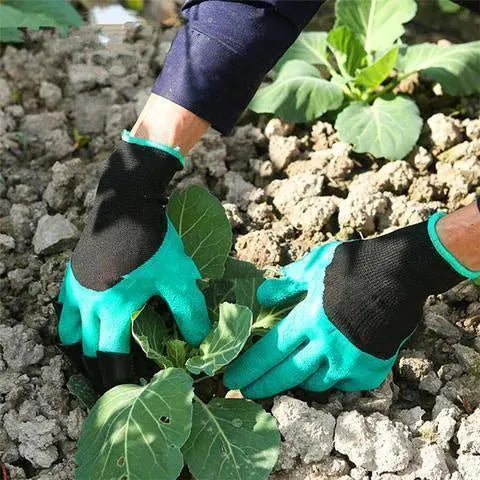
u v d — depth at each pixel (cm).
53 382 165
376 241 154
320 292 154
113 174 157
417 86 205
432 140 194
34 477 158
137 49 218
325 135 196
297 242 181
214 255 168
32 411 162
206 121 159
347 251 155
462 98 201
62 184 188
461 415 161
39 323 172
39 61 214
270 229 184
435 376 165
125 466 147
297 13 157
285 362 157
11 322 174
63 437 160
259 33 155
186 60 157
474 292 174
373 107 195
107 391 157
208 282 167
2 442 160
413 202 184
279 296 161
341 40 195
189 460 153
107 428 151
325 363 157
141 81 212
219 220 168
